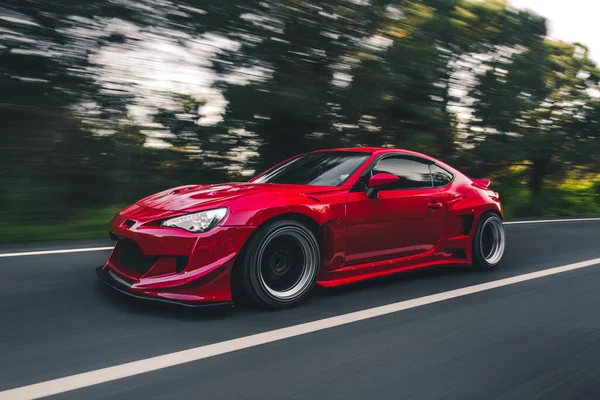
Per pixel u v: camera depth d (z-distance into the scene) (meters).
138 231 2.93
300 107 7.09
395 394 2.07
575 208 12.61
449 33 8.67
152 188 7.11
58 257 4.30
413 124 8.48
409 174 4.01
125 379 2.09
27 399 1.90
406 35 8.17
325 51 7.42
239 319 2.88
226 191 3.22
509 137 10.20
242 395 2.00
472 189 4.42
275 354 2.41
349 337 2.68
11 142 6.09
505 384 2.21
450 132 8.95
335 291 3.55
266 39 6.96
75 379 2.08
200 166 7.35
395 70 7.99
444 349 2.58
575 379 2.29
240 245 2.88
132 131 6.88
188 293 2.82
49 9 5.93
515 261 4.99
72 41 6.22
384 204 3.60
